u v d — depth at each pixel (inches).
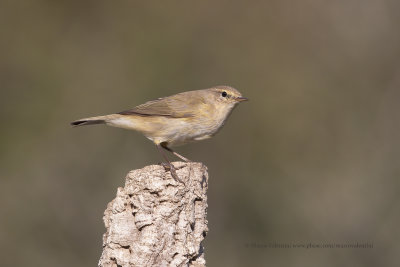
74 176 695.1
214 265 666.2
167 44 741.9
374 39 806.5
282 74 748.6
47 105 716.7
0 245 660.7
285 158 721.0
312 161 723.4
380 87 781.9
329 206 705.0
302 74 755.4
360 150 741.3
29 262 663.1
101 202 683.4
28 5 743.7
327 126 739.4
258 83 742.5
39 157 696.4
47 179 692.1
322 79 767.1
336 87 772.6
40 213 679.7
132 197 270.7
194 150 701.3
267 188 706.8
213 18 757.3
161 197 267.4
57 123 712.4
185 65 739.4
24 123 708.0
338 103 761.6
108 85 730.2
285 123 732.0
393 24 808.9
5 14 738.2
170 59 738.2
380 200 706.2
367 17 807.1
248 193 702.5
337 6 783.7
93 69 738.2
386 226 689.6
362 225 691.4
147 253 261.7
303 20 776.3
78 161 699.4
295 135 728.3
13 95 716.7
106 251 273.6
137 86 728.3
